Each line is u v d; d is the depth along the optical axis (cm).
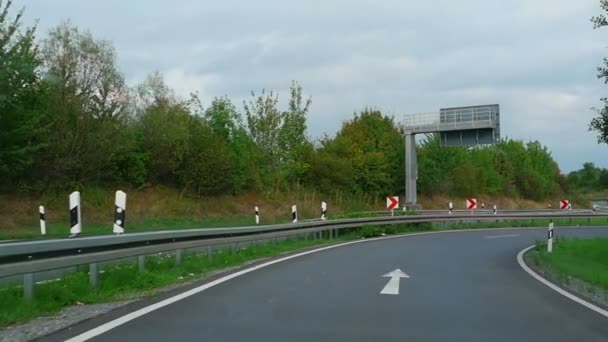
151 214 3559
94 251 1024
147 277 1188
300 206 4691
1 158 2920
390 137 5984
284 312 912
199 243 1537
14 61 2780
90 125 3319
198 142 4038
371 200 5672
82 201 3319
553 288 1312
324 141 5781
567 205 5825
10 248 785
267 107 4766
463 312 953
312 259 1825
